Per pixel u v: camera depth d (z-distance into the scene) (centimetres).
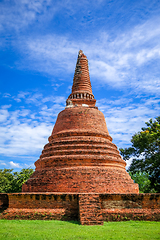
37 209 2105
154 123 5334
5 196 2252
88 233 1491
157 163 4638
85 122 3070
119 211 2120
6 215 2056
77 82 3678
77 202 2111
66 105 3425
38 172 2714
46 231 1541
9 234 1443
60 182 2453
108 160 2689
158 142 4791
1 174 5825
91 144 2805
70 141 2822
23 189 2712
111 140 3198
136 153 5172
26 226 1703
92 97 3638
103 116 3350
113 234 1475
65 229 1611
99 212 1938
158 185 5031
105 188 2427
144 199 2200
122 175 2636
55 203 2122
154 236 1427
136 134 5259
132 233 1509
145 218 2098
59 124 3198
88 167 2552
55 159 2664
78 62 3838
